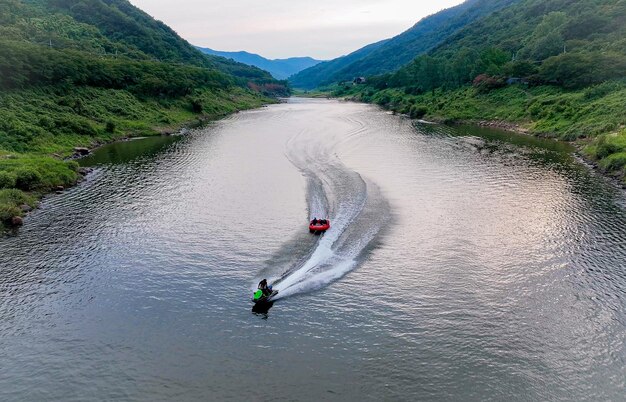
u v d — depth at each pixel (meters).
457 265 40.59
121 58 182.00
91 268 41.34
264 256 42.94
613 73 122.31
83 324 33.16
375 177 69.12
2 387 27.11
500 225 49.47
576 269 39.47
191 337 31.42
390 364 28.45
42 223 52.28
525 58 187.25
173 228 50.19
